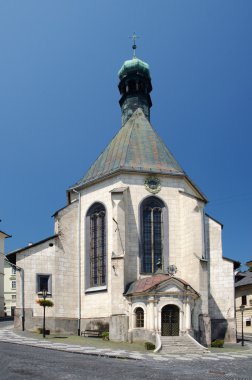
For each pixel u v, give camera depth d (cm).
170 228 4381
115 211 4141
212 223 4709
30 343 3150
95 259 4409
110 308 4059
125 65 5781
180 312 3725
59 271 4378
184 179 4591
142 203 4375
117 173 4397
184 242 4341
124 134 5028
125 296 3897
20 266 4269
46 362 2258
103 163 4797
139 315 3788
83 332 4209
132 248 4228
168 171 4534
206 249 4625
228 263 4578
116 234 4081
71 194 4922
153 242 4331
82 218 4606
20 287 4219
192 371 2211
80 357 2583
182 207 4434
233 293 4503
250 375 2114
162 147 4897
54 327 4188
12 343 3086
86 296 4328
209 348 3703
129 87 5725
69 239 4522
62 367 2117
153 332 3619
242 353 3312
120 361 2538
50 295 4278
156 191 4438
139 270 4197
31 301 4212
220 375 2089
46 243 4403
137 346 3491
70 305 4338
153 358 2797
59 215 4538
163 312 3716
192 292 3809
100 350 3030
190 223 4288
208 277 4553
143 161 4591
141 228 4303
